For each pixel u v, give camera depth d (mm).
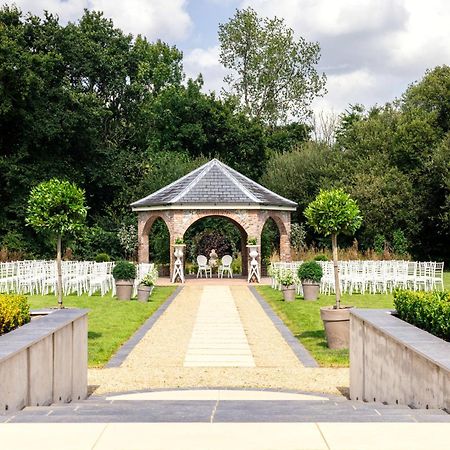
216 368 11844
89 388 10445
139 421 5535
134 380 10891
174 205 29922
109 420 5555
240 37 57750
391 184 40688
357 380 9570
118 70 47688
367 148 46344
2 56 33906
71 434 5066
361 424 5293
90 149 42375
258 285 28719
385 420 5434
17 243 36719
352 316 9953
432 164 39250
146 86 53969
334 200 13961
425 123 43656
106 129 49062
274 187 46500
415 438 4906
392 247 39688
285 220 32344
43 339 7988
